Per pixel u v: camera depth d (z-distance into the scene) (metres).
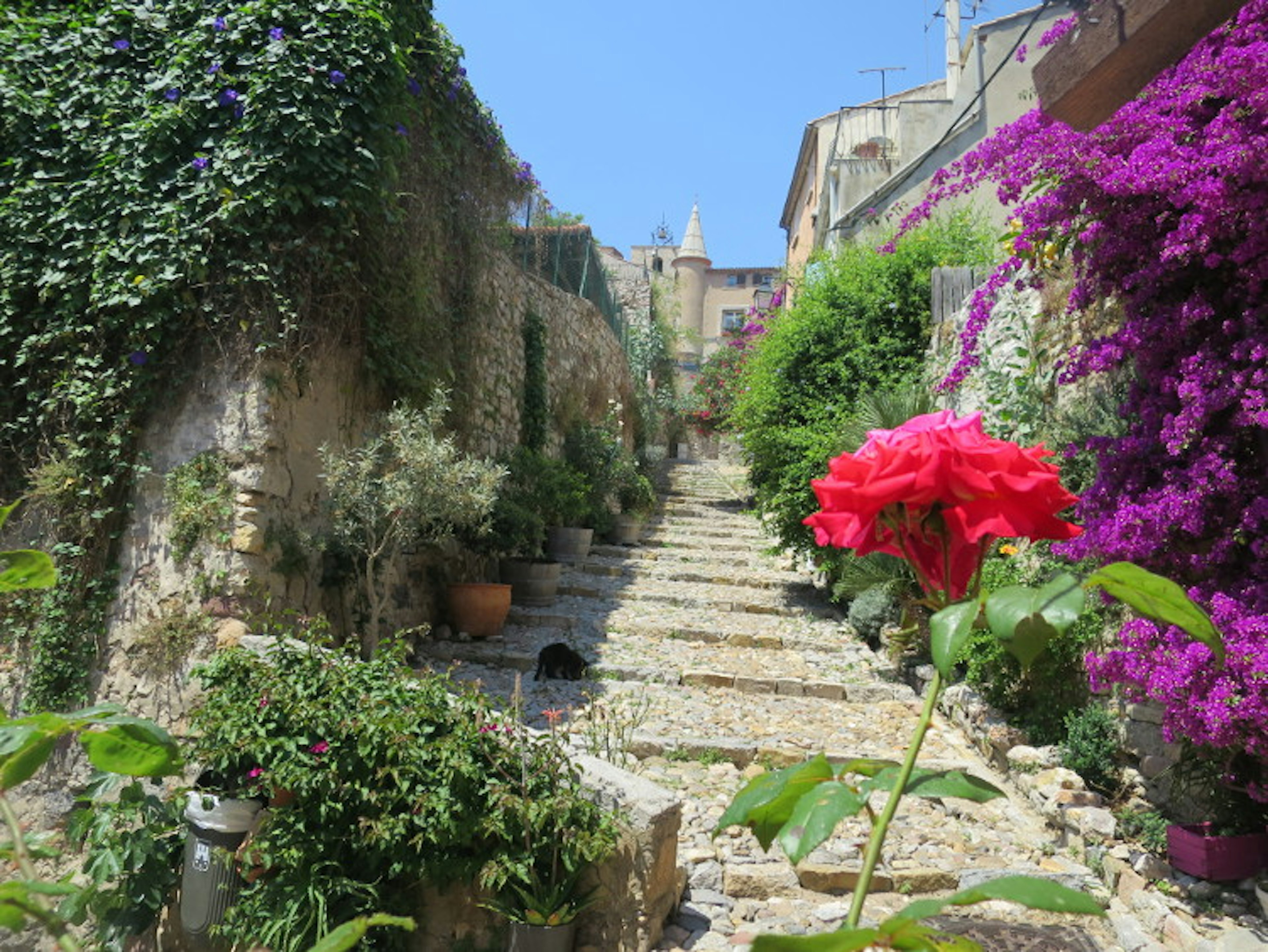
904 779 0.80
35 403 5.66
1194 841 3.73
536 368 10.66
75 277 5.55
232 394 5.46
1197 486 3.78
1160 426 4.14
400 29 6.27
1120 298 4.68
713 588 9.95
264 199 5.35
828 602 9.30
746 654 7.60
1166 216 4.00
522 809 3.57
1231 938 3.23
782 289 12.34
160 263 5.43
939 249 9.60
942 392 6.75
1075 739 4.73
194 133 5.63
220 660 4.35
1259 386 3.66
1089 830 4.17
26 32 5.90
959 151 12.46
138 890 4.06
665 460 20.64
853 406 9.09
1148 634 3.78
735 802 0.95
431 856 3.71
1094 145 4.18
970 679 5.88
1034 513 0.84
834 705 6.45
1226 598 3.59
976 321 6.10
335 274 5.75
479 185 7.80
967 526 0.83
